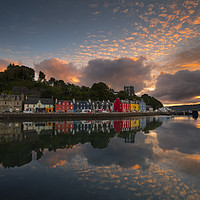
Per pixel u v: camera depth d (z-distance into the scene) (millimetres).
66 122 59250
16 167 14477
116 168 14016
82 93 133375
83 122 59625
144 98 196625
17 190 10391
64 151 19891
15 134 32719
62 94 126562
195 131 36594
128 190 10219
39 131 36656
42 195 9758
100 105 110000
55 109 91000
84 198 9367
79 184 11086
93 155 17984
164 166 14477
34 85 156500
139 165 14711
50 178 12117
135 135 31344
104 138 28406
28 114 68000
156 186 10742
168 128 42312
